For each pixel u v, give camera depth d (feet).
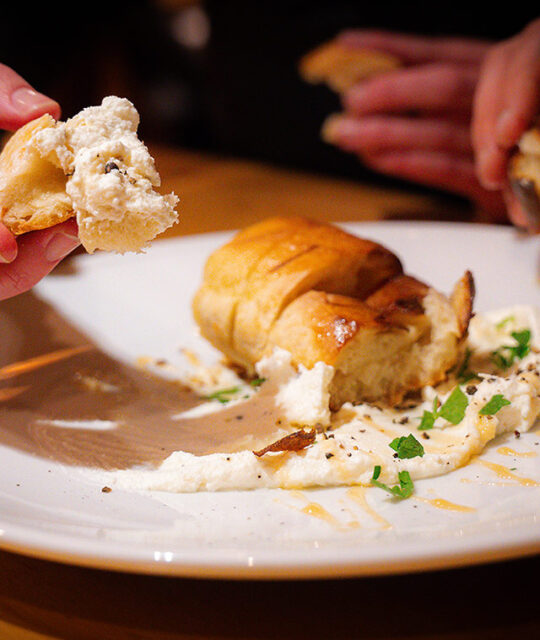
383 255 1.69
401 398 1.59
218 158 3.60
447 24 3.81
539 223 1.99
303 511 1.29
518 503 1.29
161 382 1.71
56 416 1.58
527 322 1.76
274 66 4.08
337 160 3.96
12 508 1.26
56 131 1.35
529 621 1.16
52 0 4.10
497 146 2.03
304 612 1.18
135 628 1.17
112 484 1.37
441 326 1.61
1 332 1.82
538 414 1.49
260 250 1.68
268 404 1.55
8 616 1.20
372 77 3.23
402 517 1.27
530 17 3.64
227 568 1.09
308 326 1.55
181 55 4.81
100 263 2.10
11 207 1.39
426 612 1.17
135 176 1.34
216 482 1.35
